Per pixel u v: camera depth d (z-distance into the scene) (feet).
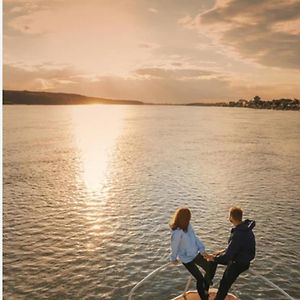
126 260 40.22
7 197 64.95
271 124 258.98
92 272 37.58
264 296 32.76
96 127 236.84
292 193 67.15
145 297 33.01
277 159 105.50
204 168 92.27
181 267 37.70
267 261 39.29
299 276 36.40
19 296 33.58
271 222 51.55
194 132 197.98
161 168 93.04
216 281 35.99
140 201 62.75
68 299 33.09
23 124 241.96
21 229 49.32
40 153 116.88
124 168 93.71
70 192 69.10
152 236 46.93
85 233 48.14
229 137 169.37
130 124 271.90
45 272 37.65
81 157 110.93
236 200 62.59
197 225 50.08
